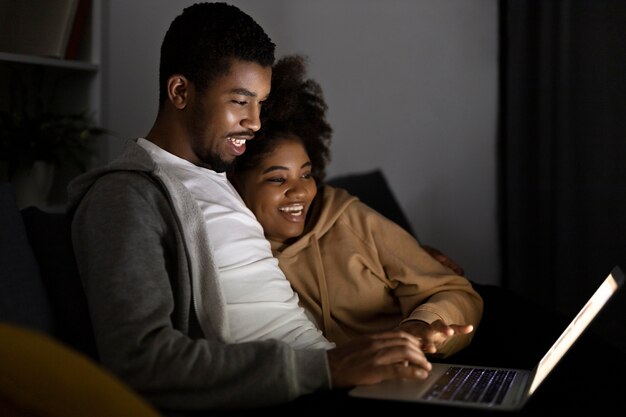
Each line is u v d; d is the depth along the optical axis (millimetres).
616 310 2293
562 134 2508
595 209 2424
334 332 1486
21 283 1146
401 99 2799
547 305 2600
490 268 2881
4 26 2111
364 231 1572
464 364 1383
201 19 1312
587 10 2434
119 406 794
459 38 2816
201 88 1304
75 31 2094
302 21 2650
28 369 762
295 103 1583
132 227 1120
